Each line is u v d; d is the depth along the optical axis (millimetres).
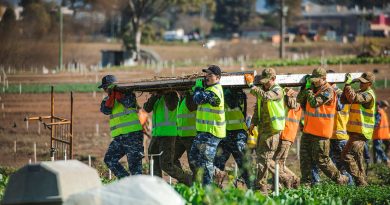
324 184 33250
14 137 58469
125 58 141250
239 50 185250
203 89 29703
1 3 141125
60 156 43969
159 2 197000
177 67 113500
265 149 31469
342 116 36875
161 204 18859
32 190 20062
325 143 33938
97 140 57812
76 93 82062
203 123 29906
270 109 31125
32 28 135625
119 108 32000
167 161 32250
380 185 37250
